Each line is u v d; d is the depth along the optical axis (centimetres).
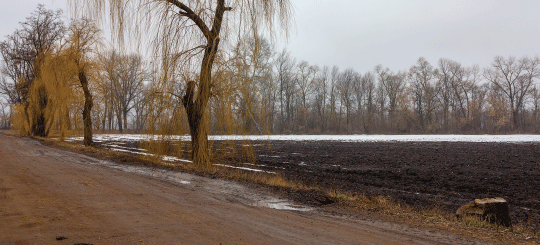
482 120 7469
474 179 1332
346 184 1203
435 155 2306
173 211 592
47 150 1958
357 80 8219
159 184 922
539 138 4725
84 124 2559
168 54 1260
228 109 1310
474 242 519
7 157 1423
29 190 689
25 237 391
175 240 421
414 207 846
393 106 7994
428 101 7575
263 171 1478
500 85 7594
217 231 482
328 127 7756
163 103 1333
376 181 1280
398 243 490
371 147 3072
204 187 920
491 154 2367
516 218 780
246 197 811
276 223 567
